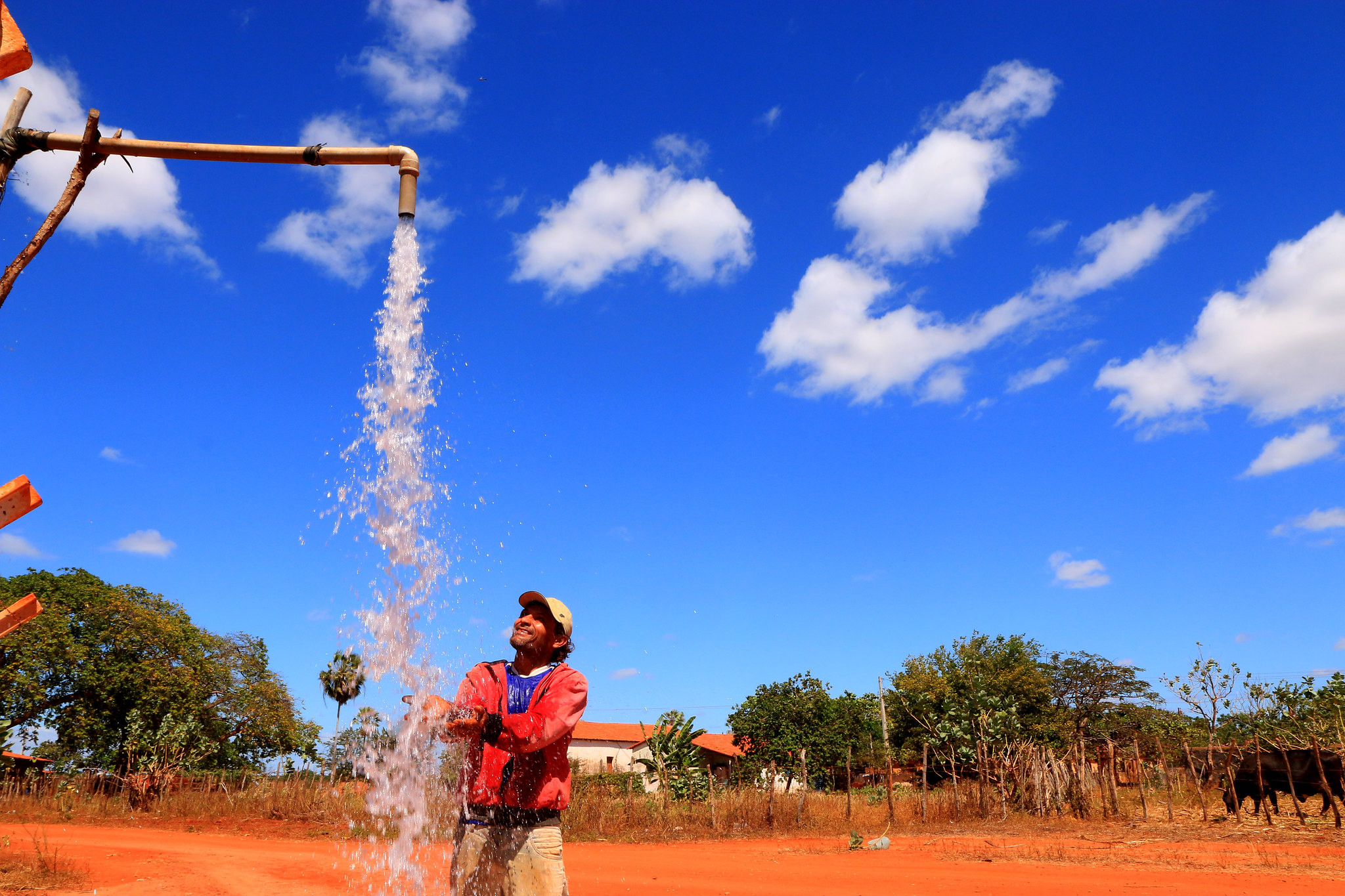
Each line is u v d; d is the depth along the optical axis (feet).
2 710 97.91
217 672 121.80
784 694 154.71
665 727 78.59
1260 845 40.98
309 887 27.07
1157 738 75.72
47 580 111.45
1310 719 56.95
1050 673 167.94
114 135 13.79
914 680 160.35
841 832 56.44
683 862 38.32
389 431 13.53
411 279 14.65
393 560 12.12
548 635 10.89
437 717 10.23
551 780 10.05
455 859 10.16
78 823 57.67
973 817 60.95
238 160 14.58
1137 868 33.86
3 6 12.83
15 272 12.97
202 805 62.80
